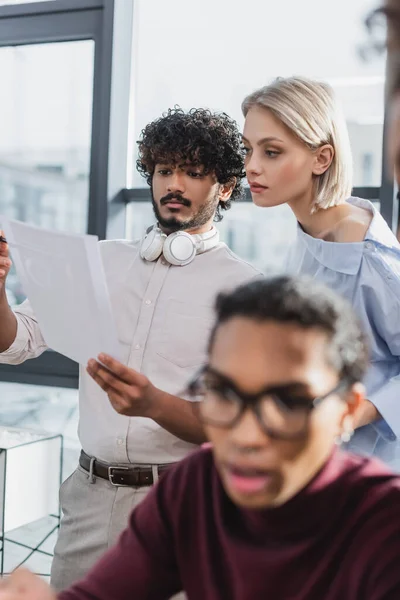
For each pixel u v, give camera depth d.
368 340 0.71
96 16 2.77
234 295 0.68
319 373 0.64
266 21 2.52
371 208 1.59
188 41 2.65
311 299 0.66
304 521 0.68
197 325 1.56
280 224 2.51
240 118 2.57
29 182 2.90
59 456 2.56
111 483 1.54
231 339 0.65
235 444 0.64
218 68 2.60
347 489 0.69
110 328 1.27
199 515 0.79
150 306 1.59
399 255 1.53
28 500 2.43
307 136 1.48
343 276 1.52
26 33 2.89
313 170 1.52
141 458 1.52
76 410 2.82
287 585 0.69
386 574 0.65
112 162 2.74
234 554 0.72
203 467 0.81
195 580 0.79
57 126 2.86
